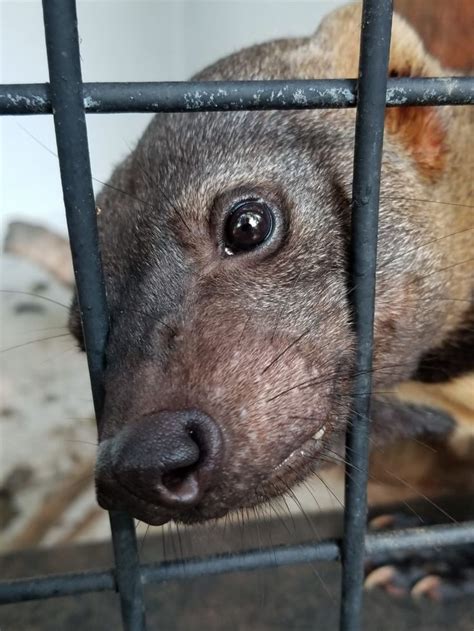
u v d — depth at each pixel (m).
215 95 0.10
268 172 0.15
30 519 0.22
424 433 0.21
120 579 0.12
